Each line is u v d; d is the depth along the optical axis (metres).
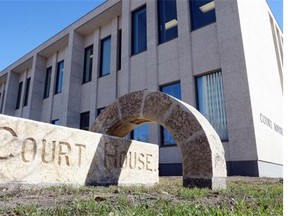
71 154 3.90
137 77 13.09
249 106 8.88
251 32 10.99
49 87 20.36
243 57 9.40
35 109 19.91
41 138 3.53
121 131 5.36
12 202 2.50
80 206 2.21
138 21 14.16
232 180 6.29
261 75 11.09
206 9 11.23
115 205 2.37
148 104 4.82
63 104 16.64
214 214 1.95
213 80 10.30
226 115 9.48
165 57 12.03
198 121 4.15
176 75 11.39
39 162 3.45
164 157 10.73
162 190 3.64
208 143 3.99
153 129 11.38
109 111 5.40
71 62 17.05
